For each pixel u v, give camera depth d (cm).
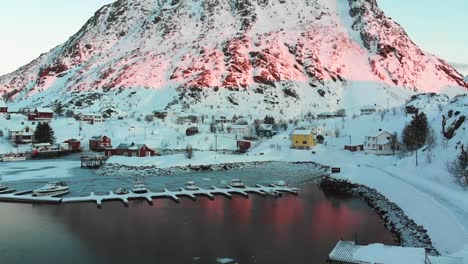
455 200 5394
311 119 18338
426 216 5053
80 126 15800
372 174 8238
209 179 9012
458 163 6494
